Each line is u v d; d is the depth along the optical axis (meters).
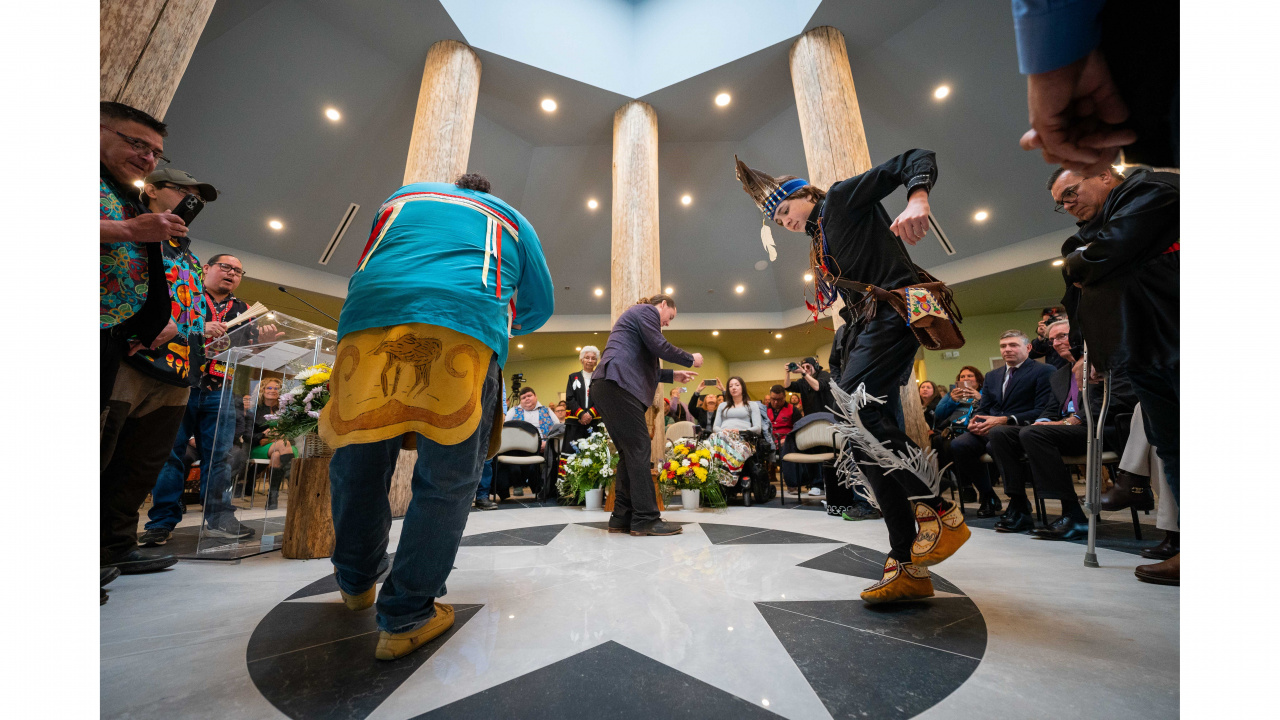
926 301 1.16
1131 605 1.23
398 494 3.80
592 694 0.83
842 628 1.10
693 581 1.52
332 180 8.06
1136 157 0.60
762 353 15.02
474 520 3.05
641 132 7.23
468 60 6.27
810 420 3.52
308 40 6.48
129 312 1.49
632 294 6.45
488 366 1.07
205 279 2.68
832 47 6.14
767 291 11.63
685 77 7.11
